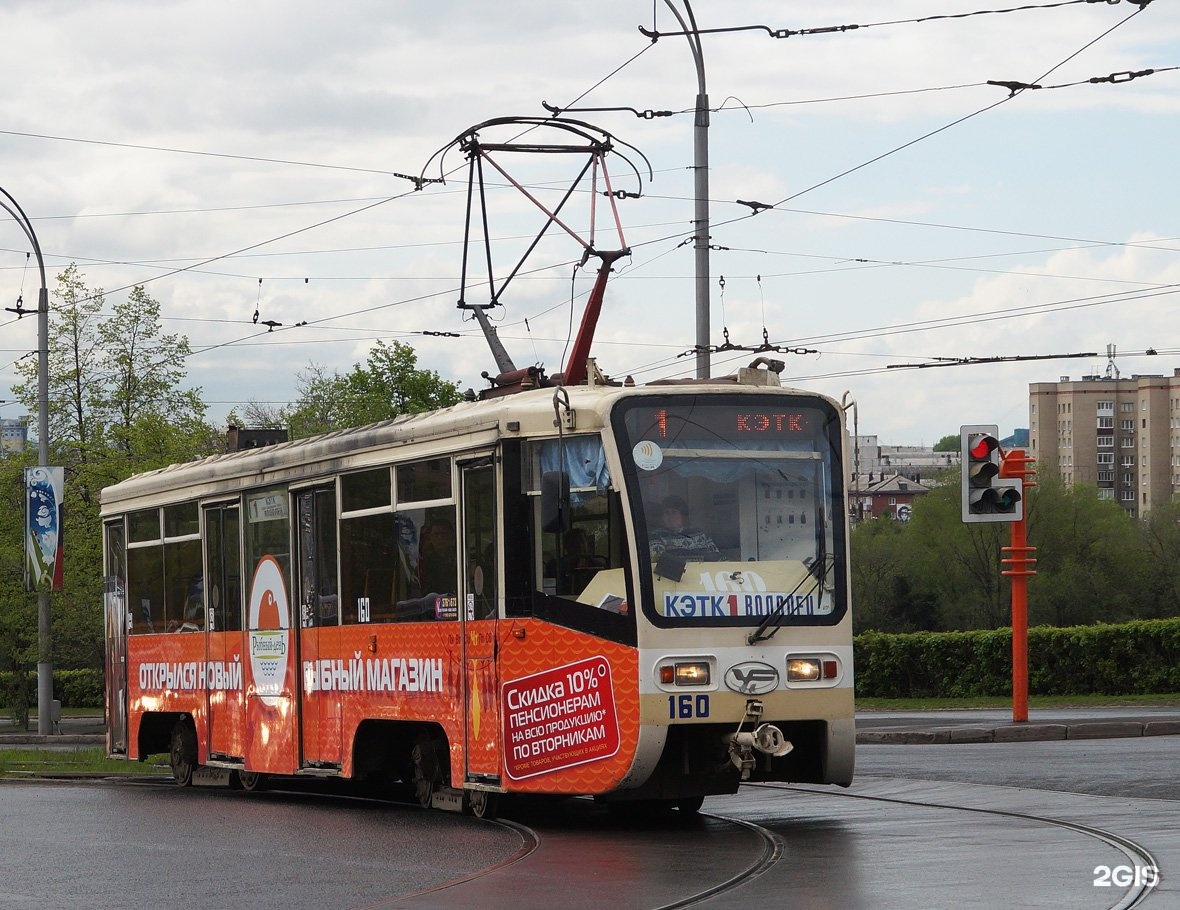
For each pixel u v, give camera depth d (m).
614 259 15.89
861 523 83.75
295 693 17.00
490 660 13.70
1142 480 155.50
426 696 14.68
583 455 13.10
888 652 40.84
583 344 15.48
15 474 46.53
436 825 13.87
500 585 13.59
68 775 22.47
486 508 13.84
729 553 12.98
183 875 11.27
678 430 13.02
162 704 20.34
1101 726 22.92
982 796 14.71
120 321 50.47
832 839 12.17
